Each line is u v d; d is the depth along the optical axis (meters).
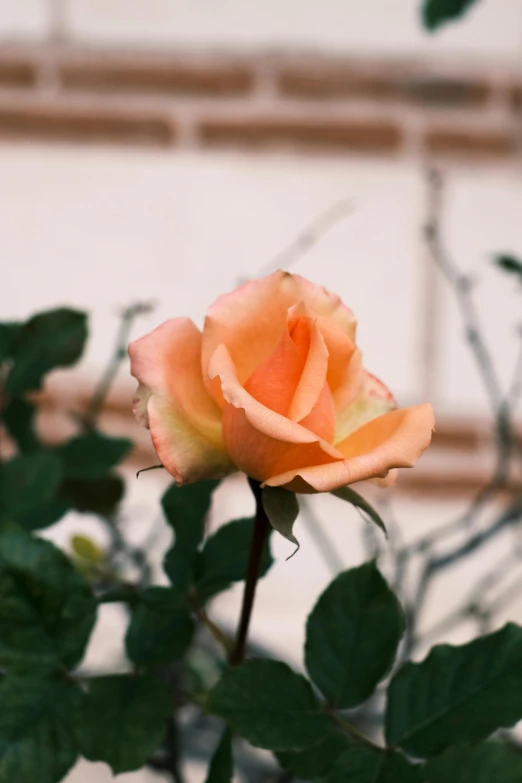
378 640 0.94
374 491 1.70
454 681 0.90
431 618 1.64
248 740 0.86
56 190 1.68
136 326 1.70
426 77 1.68
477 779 0.82
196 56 1.67
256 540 0.87
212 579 1.04
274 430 0.75
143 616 1.04
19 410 1.21
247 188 1.69
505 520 1.29
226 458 0.86
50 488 1.15
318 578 1.69
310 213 1.70
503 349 1.71
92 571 1.26
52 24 1.66
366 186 1.69
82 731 0.92
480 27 1.67
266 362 0.82
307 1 1.67
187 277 1.70
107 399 1.69
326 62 1.67
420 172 1.69
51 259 1.70
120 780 1.52
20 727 0.92
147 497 1.66
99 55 1.67
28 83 1.67
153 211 1.69
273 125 1.68
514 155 1.70
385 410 0.98
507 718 0.86
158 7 1.66
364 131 1.69
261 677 0.90
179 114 1.68
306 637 0.95
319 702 0.92
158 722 0.93
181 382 0.86
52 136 1.68
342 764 0.87
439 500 1.72
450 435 1.71
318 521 1.69
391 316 1.71
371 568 0.97
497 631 0.91
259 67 1.67
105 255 1.70
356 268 1.70
